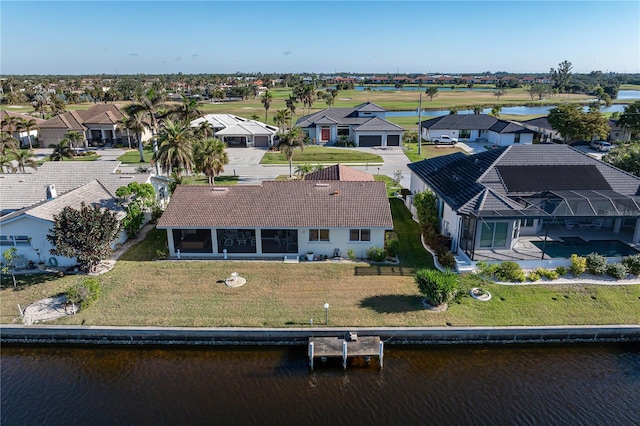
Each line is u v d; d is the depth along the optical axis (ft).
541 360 71.41
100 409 60.90
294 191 109.40
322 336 74.23
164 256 101.86
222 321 76.95
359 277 92.17
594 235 107.86
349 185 111.14
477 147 253.24
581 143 246.68
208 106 512.63
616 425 58.29
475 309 80.12
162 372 68.85
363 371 68.74
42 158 226.58
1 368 70.03
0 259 96.58
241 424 58.13
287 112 315.17
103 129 267.18
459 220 99.50
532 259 94.07
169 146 138.82
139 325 75.97
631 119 241.14
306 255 101.35
